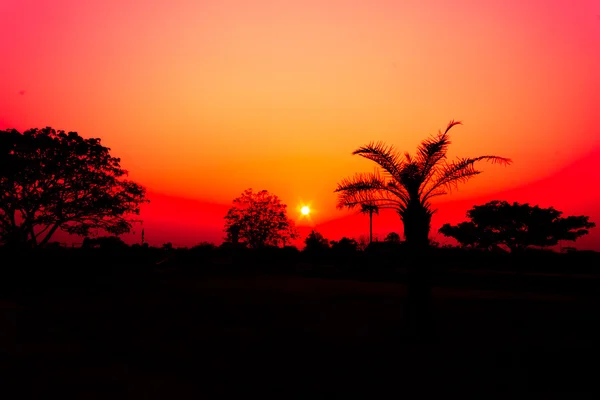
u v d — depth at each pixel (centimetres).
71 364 908
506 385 754
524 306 1734
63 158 3422
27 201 3388
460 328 1280
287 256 4919
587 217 4947
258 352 993
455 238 5516
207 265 4488
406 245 1198
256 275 3862
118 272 3775
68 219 3600
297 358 938
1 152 3216
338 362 903
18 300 2147
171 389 741
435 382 773
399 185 1230
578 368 856
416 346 1048
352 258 4634
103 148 3631
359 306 1762
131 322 1416
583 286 2522
